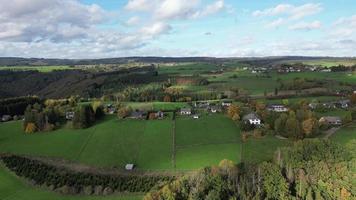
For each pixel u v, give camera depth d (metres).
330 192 113.81
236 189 116.88
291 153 136.00
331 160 131.12
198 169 140.88
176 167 159.00
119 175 155.25
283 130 185.25
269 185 116.75
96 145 189.50
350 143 145.62
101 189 140.75
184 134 196.00
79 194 140.38
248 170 128.50
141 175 154.00
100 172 160.12
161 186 134.50
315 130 184.00
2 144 199.25
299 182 119.06
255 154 162.25
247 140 182.75
